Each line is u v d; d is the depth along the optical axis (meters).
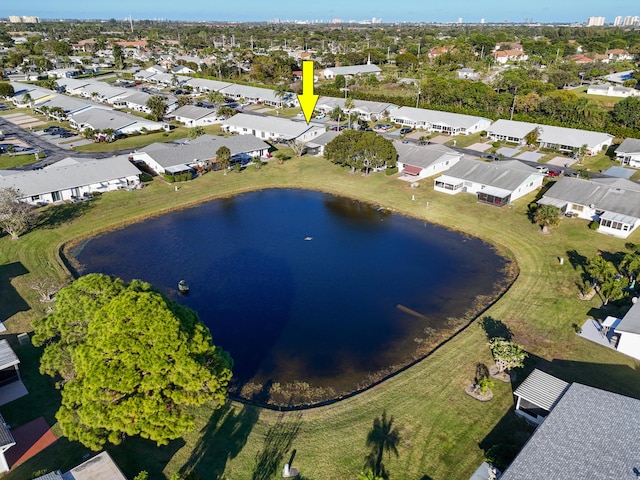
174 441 30.67
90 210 68.75
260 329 43.12
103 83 164.75
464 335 41.38
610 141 99.12
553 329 41.94
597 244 57.16
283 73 186.38
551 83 151.12
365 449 29.95
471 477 27.86
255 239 61.78
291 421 32.34
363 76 189.12
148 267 54.41
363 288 49.81
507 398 34.16
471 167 77.12
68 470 28.27
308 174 85.75
